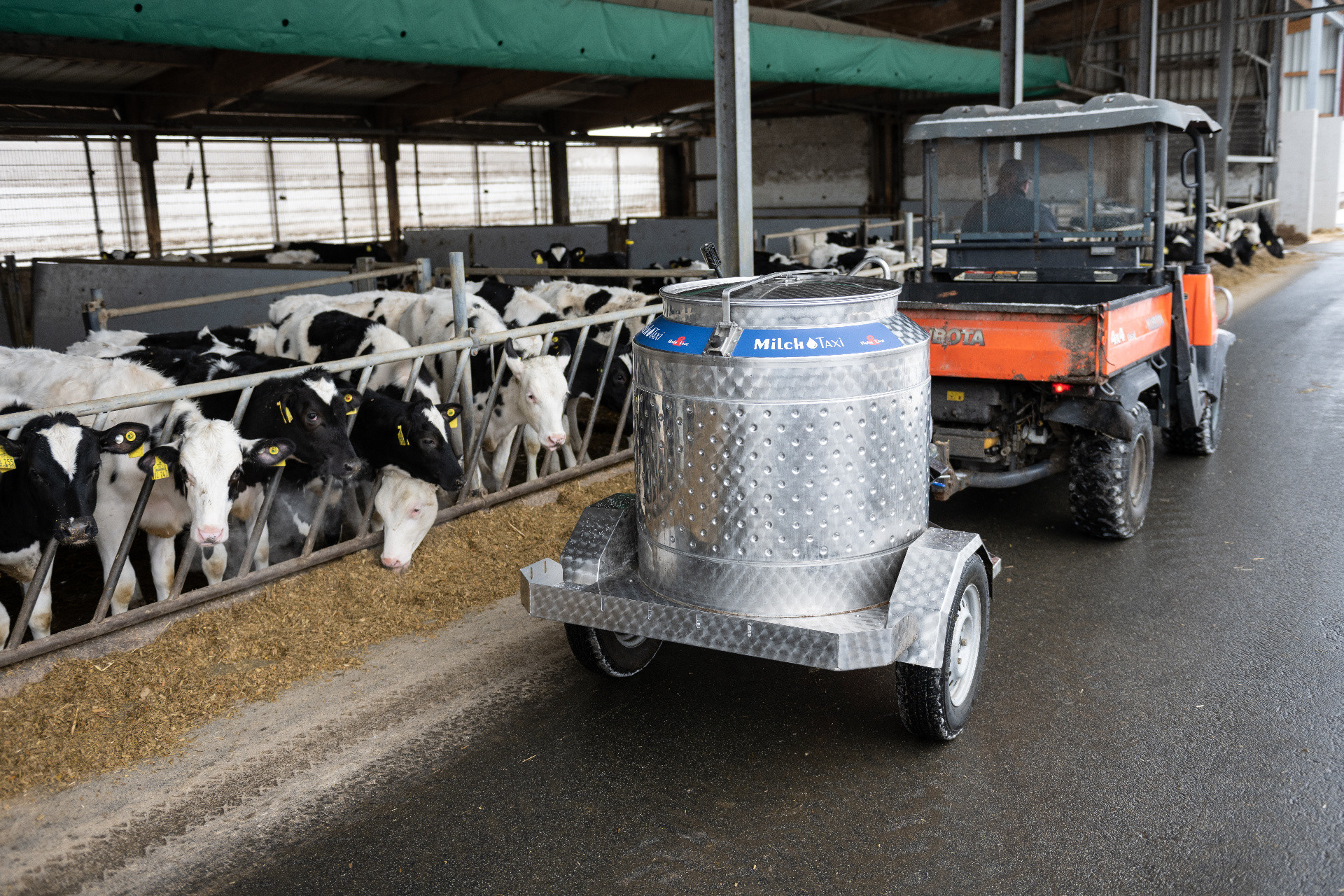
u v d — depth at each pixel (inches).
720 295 128.6
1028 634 170.1
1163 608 178.7
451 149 934.4
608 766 135.0
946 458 199.2
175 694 153.9
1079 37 944.9
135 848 119.8
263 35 292.2
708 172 1137.4
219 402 198.5
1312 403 329.1
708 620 126.3
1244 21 799.7
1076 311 182.4
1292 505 229.9
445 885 112.5
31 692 151.6
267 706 152.6
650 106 868.0
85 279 424.2
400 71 690.2
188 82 604.4
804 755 136.5
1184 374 230.4
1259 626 169.8
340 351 250.7
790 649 121.4
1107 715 143.3
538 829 122.0
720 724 145.3
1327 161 1119.0
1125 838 116.3
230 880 114.1
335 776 134.0
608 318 249.8
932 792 126.7
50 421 155.4
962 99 1003.3
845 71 568.7
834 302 122.8
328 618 179.0
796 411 121.6
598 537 143.1
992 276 235.5
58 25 253.3
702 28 434.3
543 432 229.5
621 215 1107.9
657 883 111.7
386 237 895.7
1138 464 213.2
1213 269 724.0
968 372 196.4
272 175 809.5
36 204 673.0
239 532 206.4
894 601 124.5
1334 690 148.1
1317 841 114.7
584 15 384.5
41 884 113.8
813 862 114.1
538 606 138.9
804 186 1111.6
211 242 772.0
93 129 662.5
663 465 130.8
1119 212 219.3
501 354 248.7
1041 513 233.5
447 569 200.2
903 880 110.7
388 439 193.6
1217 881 108.9
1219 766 129.9
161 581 187.8
